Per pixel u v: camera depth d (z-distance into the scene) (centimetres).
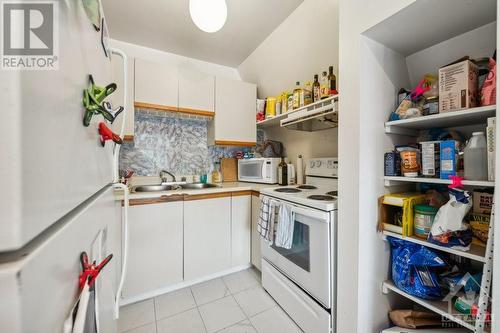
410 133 121
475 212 89
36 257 23
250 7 170
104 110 44
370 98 107
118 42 222
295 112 187
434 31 100
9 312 20
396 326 113
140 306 163
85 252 40
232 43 224
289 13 177
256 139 262
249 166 254
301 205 138
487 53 96
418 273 102
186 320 149
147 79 197
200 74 225
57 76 28
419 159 105
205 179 255
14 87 20
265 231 162
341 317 114
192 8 131
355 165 106
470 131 107
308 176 207
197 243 192
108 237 72
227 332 138
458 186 87
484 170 81
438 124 109
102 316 56
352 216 108
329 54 173
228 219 207
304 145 228
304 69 203
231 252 209
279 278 161
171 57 246
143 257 169
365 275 108
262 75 255
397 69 119
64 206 30
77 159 36
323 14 158
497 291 65
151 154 234
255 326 143
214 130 235
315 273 128
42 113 25
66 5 32
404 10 85
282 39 201
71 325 31
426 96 105
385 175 112
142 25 196
